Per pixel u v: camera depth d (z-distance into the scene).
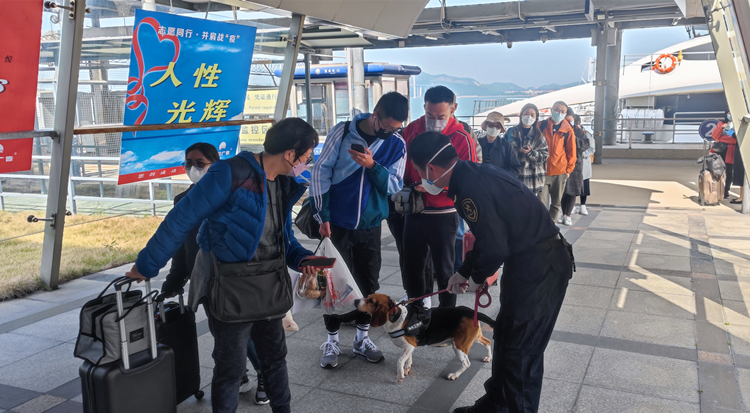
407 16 7.64
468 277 2.74
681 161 16.97
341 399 3.21
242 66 6.04
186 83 5.48
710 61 25.42
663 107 26.20
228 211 2.28
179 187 9.84
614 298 4.91
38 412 3.08
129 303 2.32
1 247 6.67
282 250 2.48
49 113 5.09
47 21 4.75
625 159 18.06
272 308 2.39
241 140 7.55
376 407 3.11
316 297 3.28
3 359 3.79
